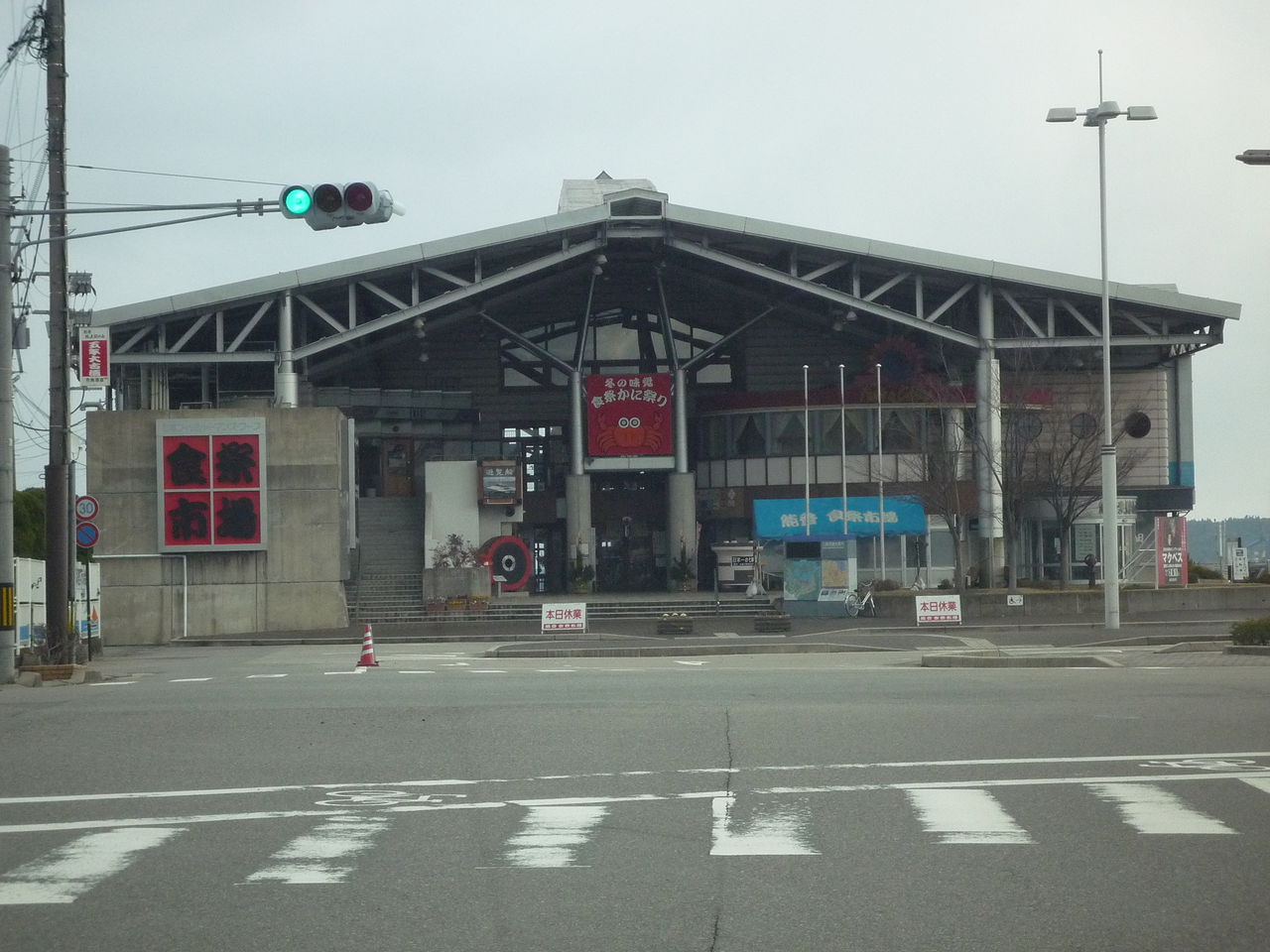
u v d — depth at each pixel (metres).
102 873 7.65
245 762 11.84
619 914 6.68
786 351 66.44
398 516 61.66
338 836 8.63
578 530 63.16
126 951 6.12
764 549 58.41
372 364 65.62
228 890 7.25
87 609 37.31
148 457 48.38
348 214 18.03
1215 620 42.72
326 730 14.02
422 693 18.72
